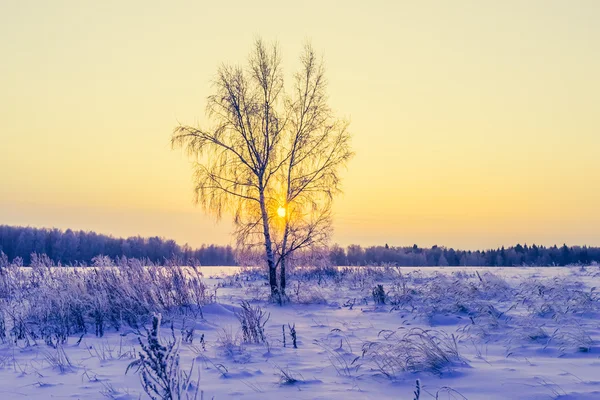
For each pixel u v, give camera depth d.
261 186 18.97
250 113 18.77
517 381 5.89
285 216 19.44
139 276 13.49
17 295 14.27
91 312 11.29
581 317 11.10
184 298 13.62
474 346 8.51
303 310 14.91
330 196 19.17
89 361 7.92
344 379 6.46
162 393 5.73
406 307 14.27
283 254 19.30
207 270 44.75
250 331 9.84
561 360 7.20
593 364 6.86
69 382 6.52
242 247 19.34
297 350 8.61
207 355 8.24
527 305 12.59
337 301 16.73
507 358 7.39
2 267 15.80
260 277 27.58
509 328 9.79
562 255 89.62
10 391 6.16
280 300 16.55
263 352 8.41
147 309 12.39
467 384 5.93
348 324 11.80
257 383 6.29
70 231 70.12
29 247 67.44
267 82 19.19
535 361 7.14
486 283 17.00
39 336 10.56
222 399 5.56
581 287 16.98
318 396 5.64
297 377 6.57
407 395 5.64
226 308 14.08
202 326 11.59
